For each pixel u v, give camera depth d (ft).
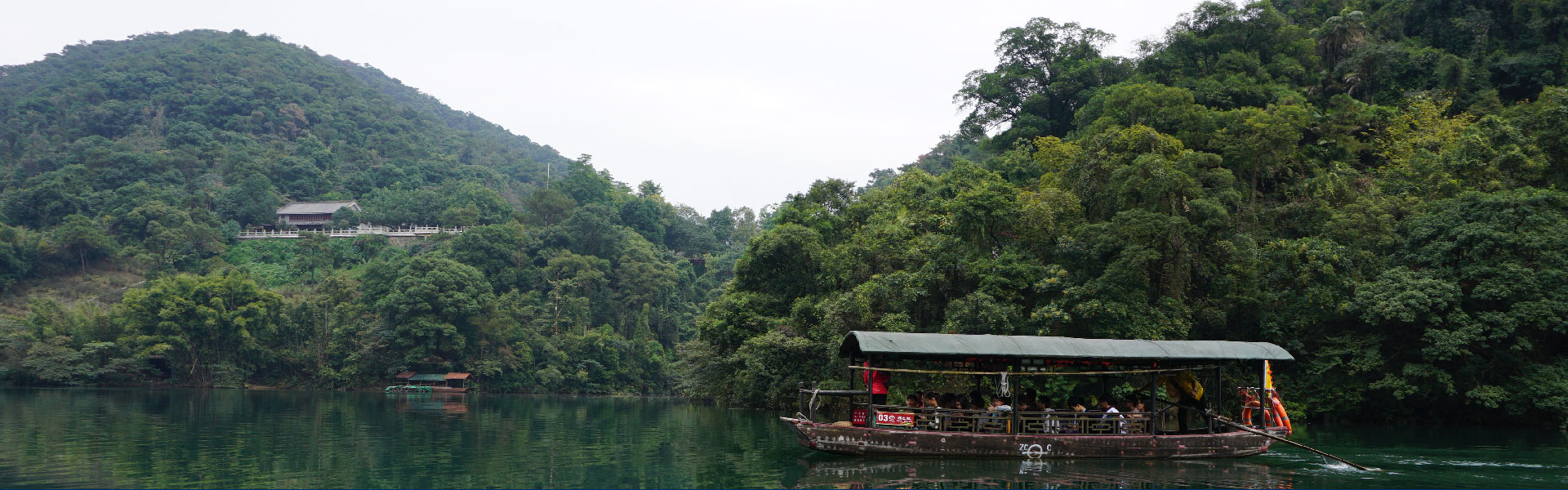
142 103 473.26
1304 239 108.88
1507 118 134.41
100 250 315.37
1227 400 105.09
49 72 622.95
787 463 65.87
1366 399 106.01
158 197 348.18
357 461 67.21
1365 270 108.47
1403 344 103.50
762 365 129.29
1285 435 68.74
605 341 277.23
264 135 483.51
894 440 63.00
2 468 61.82
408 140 528.22
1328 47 170.91
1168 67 175.11
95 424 100.68
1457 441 84.17
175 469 61.87
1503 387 99.04
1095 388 101.76
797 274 142.72
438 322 252.01
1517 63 156.87
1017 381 64.08
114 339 244.42
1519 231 99.35
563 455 72.13
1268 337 108.58
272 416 119.96
